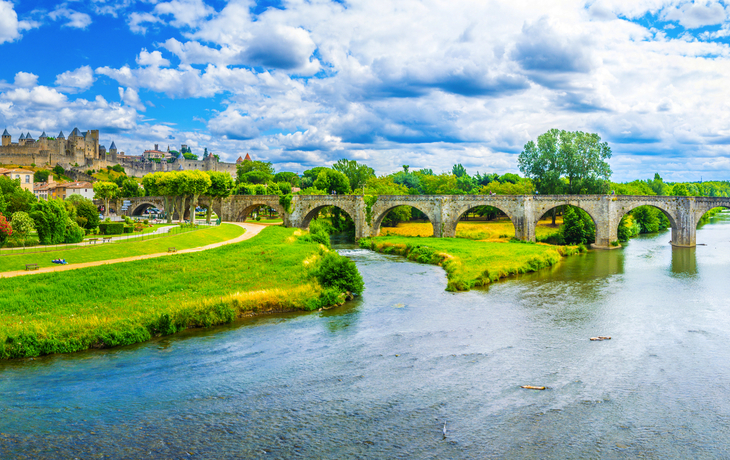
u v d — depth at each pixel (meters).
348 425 26.50
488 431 26.08
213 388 30.78
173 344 39.06
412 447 24.50
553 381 32.47
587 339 41.12
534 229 106.44
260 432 25.69
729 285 63.19
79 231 69.31
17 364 34.22
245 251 73.44
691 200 102.38
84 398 29.03
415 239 106.25
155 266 57.88
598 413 28.14
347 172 189.75
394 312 49.53
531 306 52.22
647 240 117.44
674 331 43.31
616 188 147.62
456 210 110.62
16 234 61.91
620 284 64.31
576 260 86.56
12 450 23.41
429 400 29.50
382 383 31.86
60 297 44.78
